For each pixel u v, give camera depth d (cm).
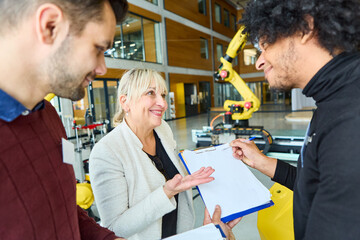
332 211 41
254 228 177
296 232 60
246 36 66
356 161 38
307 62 51
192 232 66
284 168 94
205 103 1374
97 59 44
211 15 1374
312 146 49
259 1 55
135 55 910
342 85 45
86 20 39
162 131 116
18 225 38
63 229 46
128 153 90
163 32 1014
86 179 237
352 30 45
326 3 46
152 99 94
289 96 1625
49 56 39
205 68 1336
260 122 743
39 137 45
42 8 36
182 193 104
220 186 87
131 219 77
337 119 42
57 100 631
